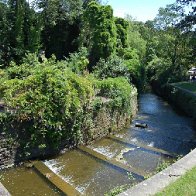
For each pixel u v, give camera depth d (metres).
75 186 10.40
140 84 29.81
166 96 33.03
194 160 8.41
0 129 11.06
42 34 28.55
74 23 29.67
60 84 12.45
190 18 32.31
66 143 13.37
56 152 12.93
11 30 25.19
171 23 41.53
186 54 38.06
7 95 11.64
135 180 10.97
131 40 42.22
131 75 26.67
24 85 11.97
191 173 7.54
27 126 11.86
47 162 12.10
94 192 10.03
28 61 16.16
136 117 21.94
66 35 29.69
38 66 14.10
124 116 18.53
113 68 22.58
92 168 11.88
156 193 6.55
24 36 25.75
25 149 11.84
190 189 6.74
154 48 47.50
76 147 13.88
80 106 13.52
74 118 13.41
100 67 23.14
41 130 12.08
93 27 26.36
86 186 10.42
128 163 12.65
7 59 24.67
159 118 22.25
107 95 17.03
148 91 38.69
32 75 12.65
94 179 10.97
